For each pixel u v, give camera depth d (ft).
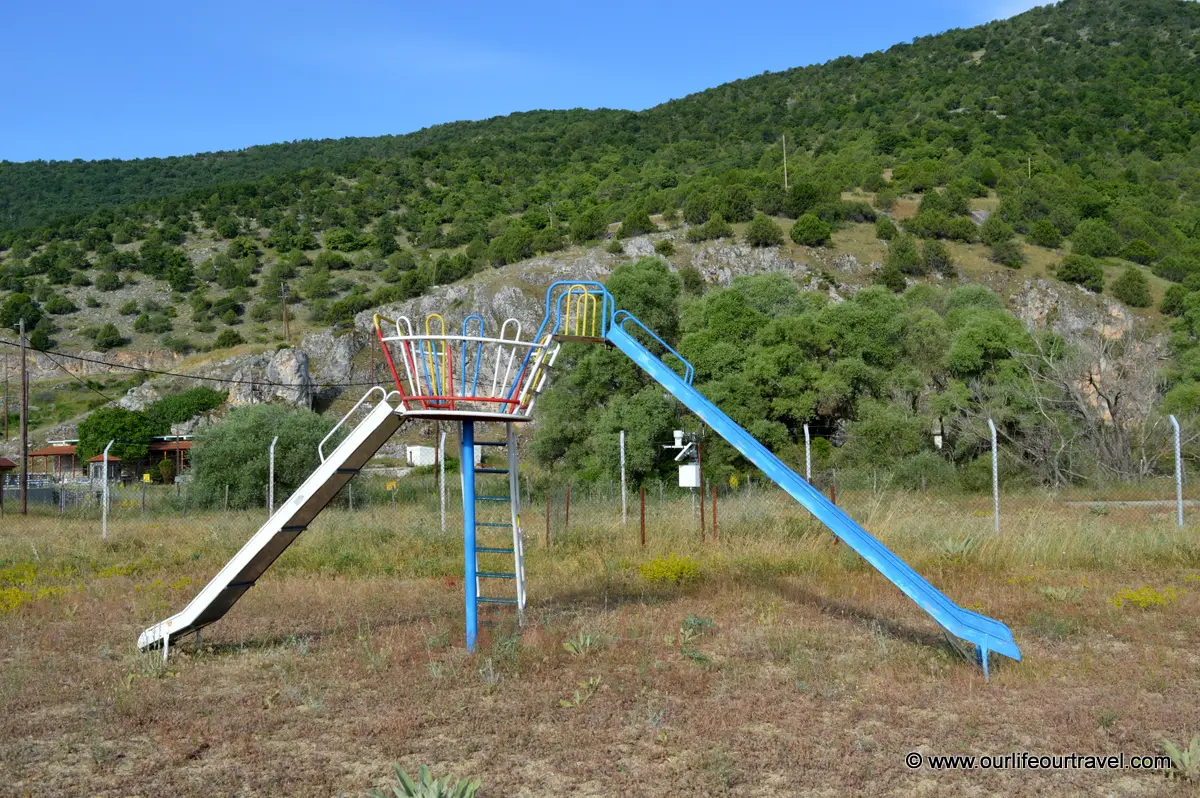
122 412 201.16
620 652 27.40
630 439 120.88
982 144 395.55
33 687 24.77
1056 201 314.14
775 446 125.08
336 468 28.22
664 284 151.02
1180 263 269.44
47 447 213.25
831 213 287.48
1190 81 486.38
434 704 22.62
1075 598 33.99
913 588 26.17
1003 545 44.91
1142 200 330.54
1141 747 19.04
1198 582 37.37
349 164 553.64
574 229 296.92
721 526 58.18
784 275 158.20
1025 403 118.62
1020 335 135.74
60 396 260.21
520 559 31.22
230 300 334.44
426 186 506.07
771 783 17.43
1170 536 46.73
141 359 289.74
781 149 457.68
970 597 35.22
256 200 472.44
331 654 28.12
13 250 405.39
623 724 20.95
